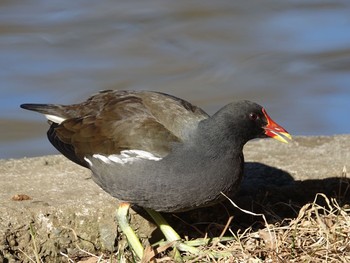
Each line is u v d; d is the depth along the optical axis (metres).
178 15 22.38
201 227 12.23
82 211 11.80
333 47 20.69
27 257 11.51
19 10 22.33
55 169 13.27
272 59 20.27
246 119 11.26
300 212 11.48
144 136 11.20
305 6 23.28
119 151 11.25
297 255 10.87
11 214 11.59
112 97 11.97
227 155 11.13
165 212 11.87
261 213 12.44
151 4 23.11
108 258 11.53
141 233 12.07
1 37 20.86
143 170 11.07
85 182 12.69
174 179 11.00
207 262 11.02
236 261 10.88
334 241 10.98
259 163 13.45
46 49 20.44
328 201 11.67
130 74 19.48
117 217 11.56
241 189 12.70
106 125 11.55
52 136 12.09
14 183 12.62
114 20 21.98
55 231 11.72
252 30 21.67
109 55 20.23
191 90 19.08
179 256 11.21
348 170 13.03
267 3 23.33
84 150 11.64
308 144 14.30
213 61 20.12
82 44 20.64
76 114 12.10
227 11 22.72
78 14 22.27
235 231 12.15
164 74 19.55
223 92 18.91
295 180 12.91
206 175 11.02
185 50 20.56
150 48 20.66
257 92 19.14
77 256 11.78
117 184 11.34
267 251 10.95
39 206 11.74
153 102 11.60
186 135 11.17
